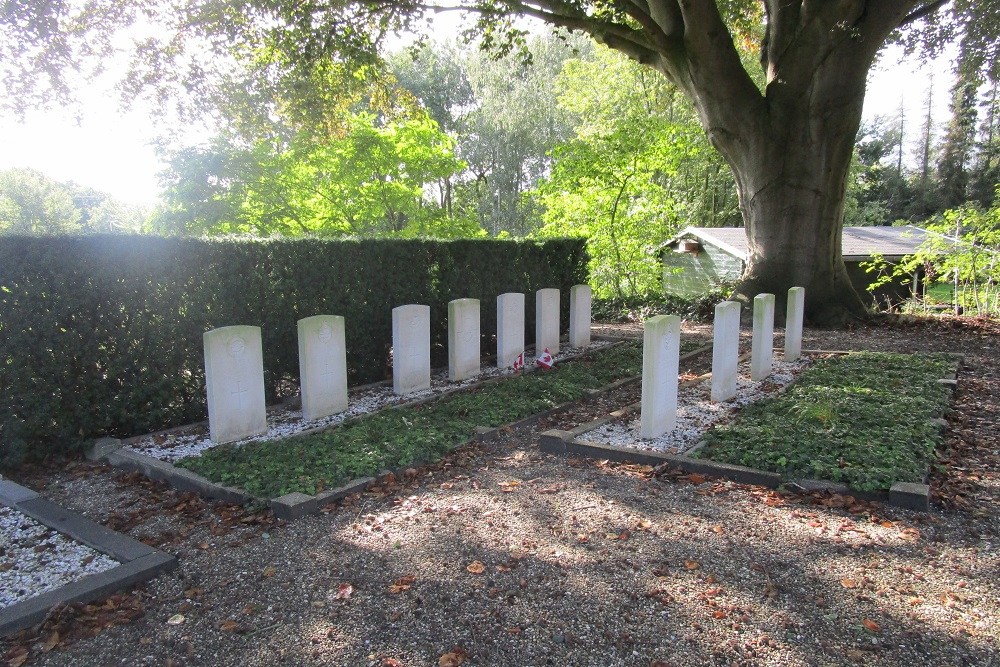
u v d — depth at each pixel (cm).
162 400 695
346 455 573
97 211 4931
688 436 629
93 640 319
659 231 1972
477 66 3603
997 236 1406
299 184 1788
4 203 3884
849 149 1403
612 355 1131
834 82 1321
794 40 1330
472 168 4044
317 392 738
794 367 978
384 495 511
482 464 586
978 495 475
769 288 1459
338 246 898
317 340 732
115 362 650
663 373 625
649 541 412
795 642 302
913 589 346
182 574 387
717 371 757
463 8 1294
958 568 369
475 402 784
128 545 411
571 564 384
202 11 1259
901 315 1470
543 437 620
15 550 417
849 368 911
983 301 1523
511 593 353
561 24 1314
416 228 2009
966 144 4753
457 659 296
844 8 1230
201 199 1631
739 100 1384
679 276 2692
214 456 582
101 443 625
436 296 1070
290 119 1579
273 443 622
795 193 1413
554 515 459
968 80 1655
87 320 633
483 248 1173
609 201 1877
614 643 305
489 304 1195
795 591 346
